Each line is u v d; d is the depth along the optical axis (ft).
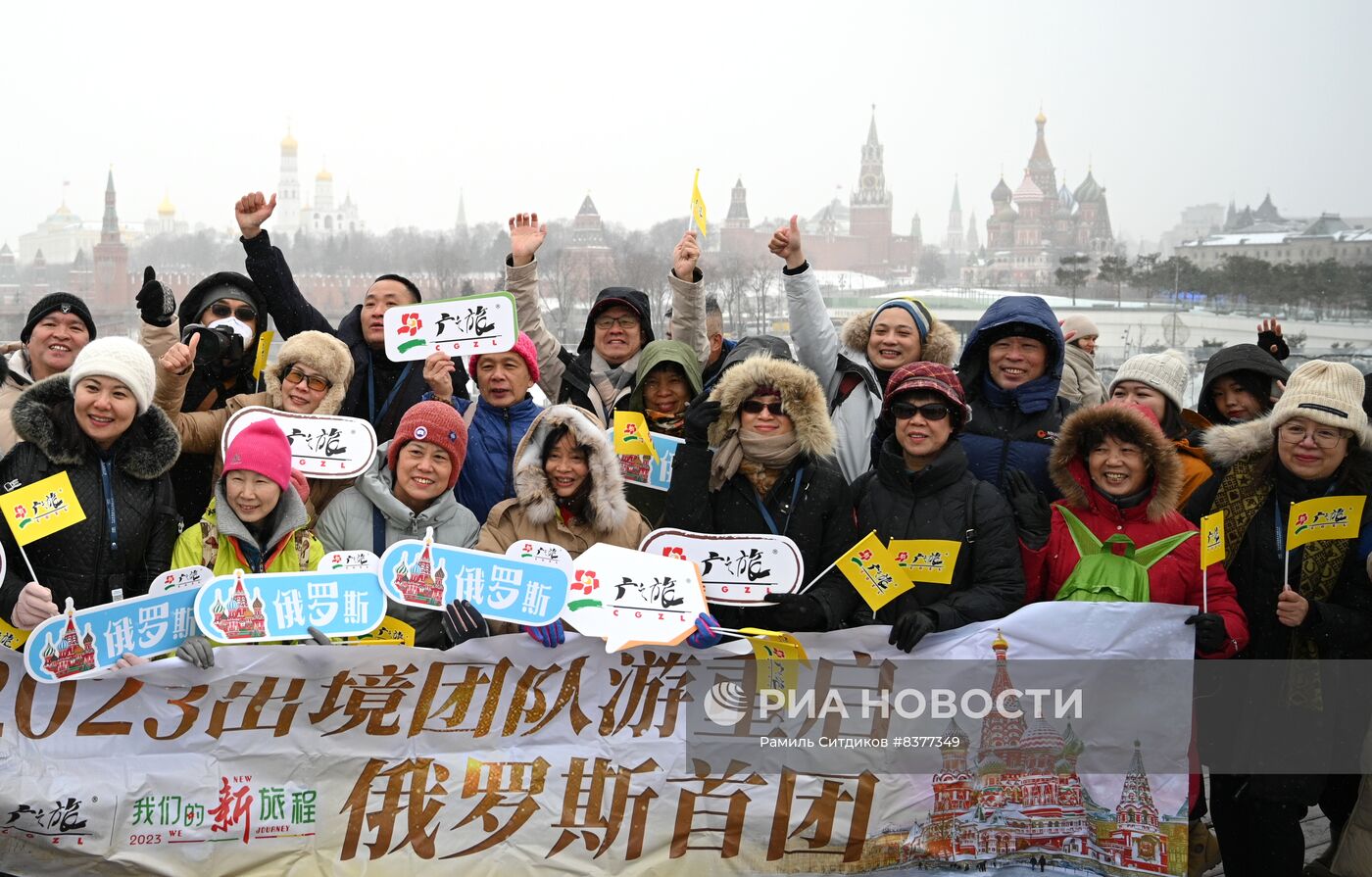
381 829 13.64
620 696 14.01
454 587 13.78
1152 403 18.48
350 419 14.78
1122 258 336.70
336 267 449.48
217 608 13.19
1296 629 14.48
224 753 13.38
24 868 13.09
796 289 18.40
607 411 19.22
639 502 16.75
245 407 16.20
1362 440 14.16
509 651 13.83
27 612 12.62
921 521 14.23
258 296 18.76
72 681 13.06
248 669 13.39
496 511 14.74
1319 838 17.13
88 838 13.09
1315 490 14.53
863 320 19.53
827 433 14.37
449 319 16.55
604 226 448.65
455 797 13.75
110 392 13.28
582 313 278.26
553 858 13.87
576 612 13.80
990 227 597.52
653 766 13.99
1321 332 247.09
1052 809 14.05
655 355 16.93
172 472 16.43
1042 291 417.08
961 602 13.87
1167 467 14.15
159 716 13.24
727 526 14.60
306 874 13.53
